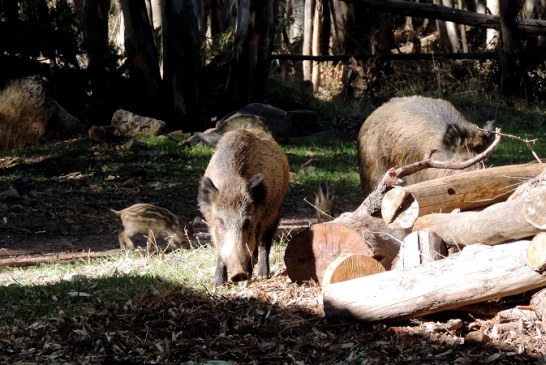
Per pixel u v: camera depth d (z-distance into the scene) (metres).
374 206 6.82
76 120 18.28
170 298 6.78
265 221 7.66
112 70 19.77
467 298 5.60
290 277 7.20
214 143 17.05
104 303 6.82
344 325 5.95
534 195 5.36
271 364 5.52
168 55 18.75
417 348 5.54
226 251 7.00
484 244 5.94
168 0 18.55
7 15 18.50
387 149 8.31
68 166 14.88
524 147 17.03
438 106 8.27
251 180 7.19
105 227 11.68
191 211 12.59
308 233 7.07
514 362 5.29
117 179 14.30
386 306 5.78
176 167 15.27
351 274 6.34
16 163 15.64
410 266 6.02
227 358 5.66
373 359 5.43
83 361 5.70
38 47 18.62
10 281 8.02
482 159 6.48
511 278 5.50
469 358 5.34
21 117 17.39
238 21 18.89
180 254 9.05
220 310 6.50
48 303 6.90
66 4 19.66
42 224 11.70
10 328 6.34
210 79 20.47
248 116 17.20
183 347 5.85
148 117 18.25
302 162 15.94
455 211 6.42
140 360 5.70
